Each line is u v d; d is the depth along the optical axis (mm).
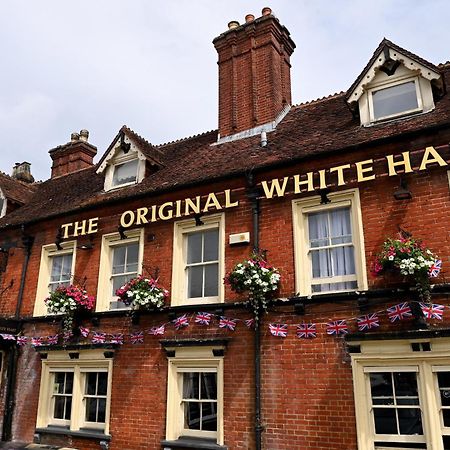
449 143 7547
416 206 7605
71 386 10469
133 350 9625
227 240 9219
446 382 6793
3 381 11320
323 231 8531
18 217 13820
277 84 12398
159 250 10016
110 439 9234
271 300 8219
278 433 7586
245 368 8195
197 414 8711
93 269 10914
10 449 9734
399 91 9211
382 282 7500
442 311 6738
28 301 11805
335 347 7531
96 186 13289
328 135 9539
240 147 11242
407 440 6762
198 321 8852
